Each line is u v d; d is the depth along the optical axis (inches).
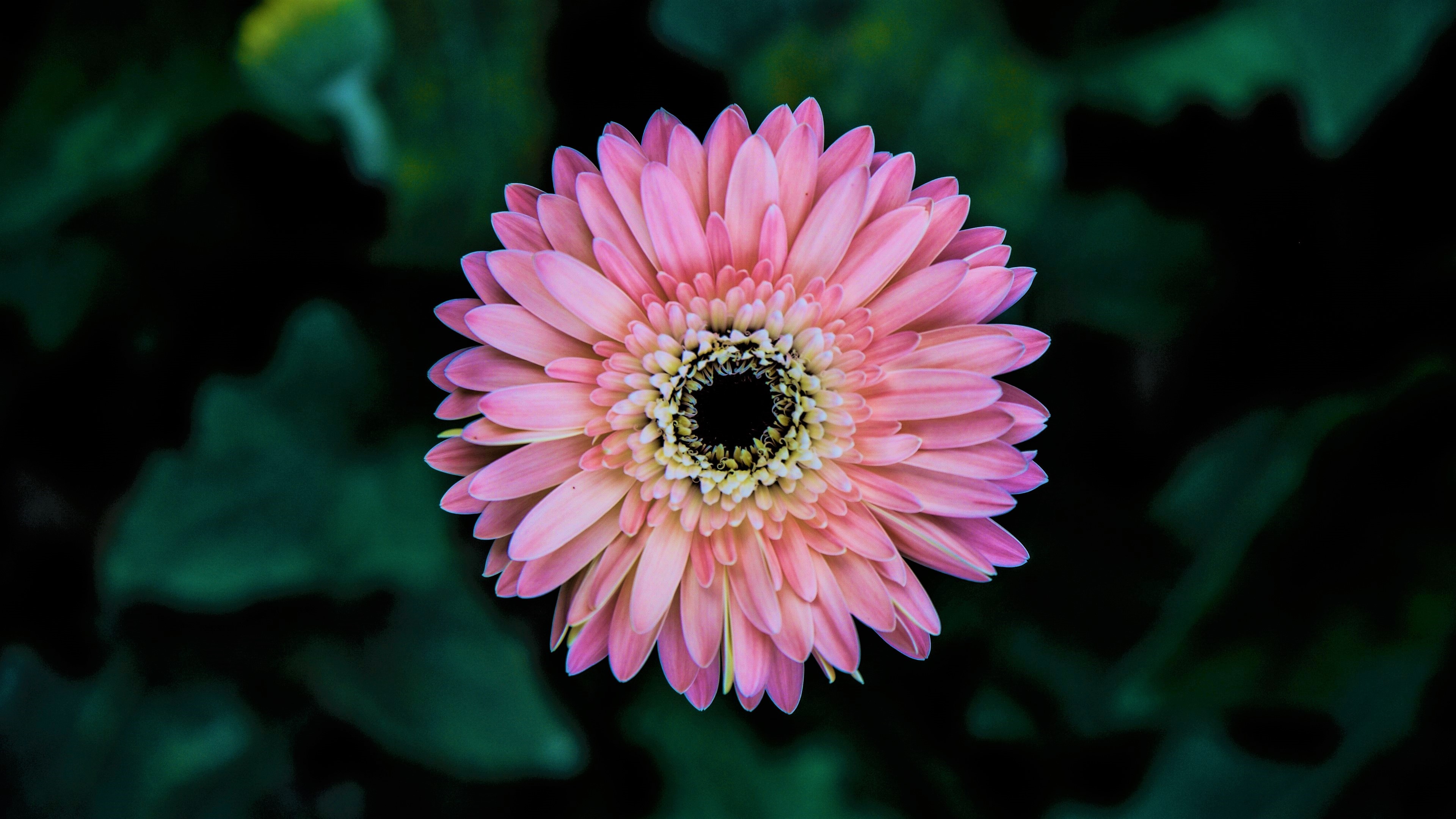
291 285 27.0
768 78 25.5
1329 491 25.2
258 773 26.2
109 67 25.7
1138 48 25.8
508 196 23.3
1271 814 25.6
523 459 23.2
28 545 27.4
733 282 23.3
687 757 26.3
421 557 25.7
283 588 25.5
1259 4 25.4
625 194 23.0
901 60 25.4
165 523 25.3
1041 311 26.6
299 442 25.9
